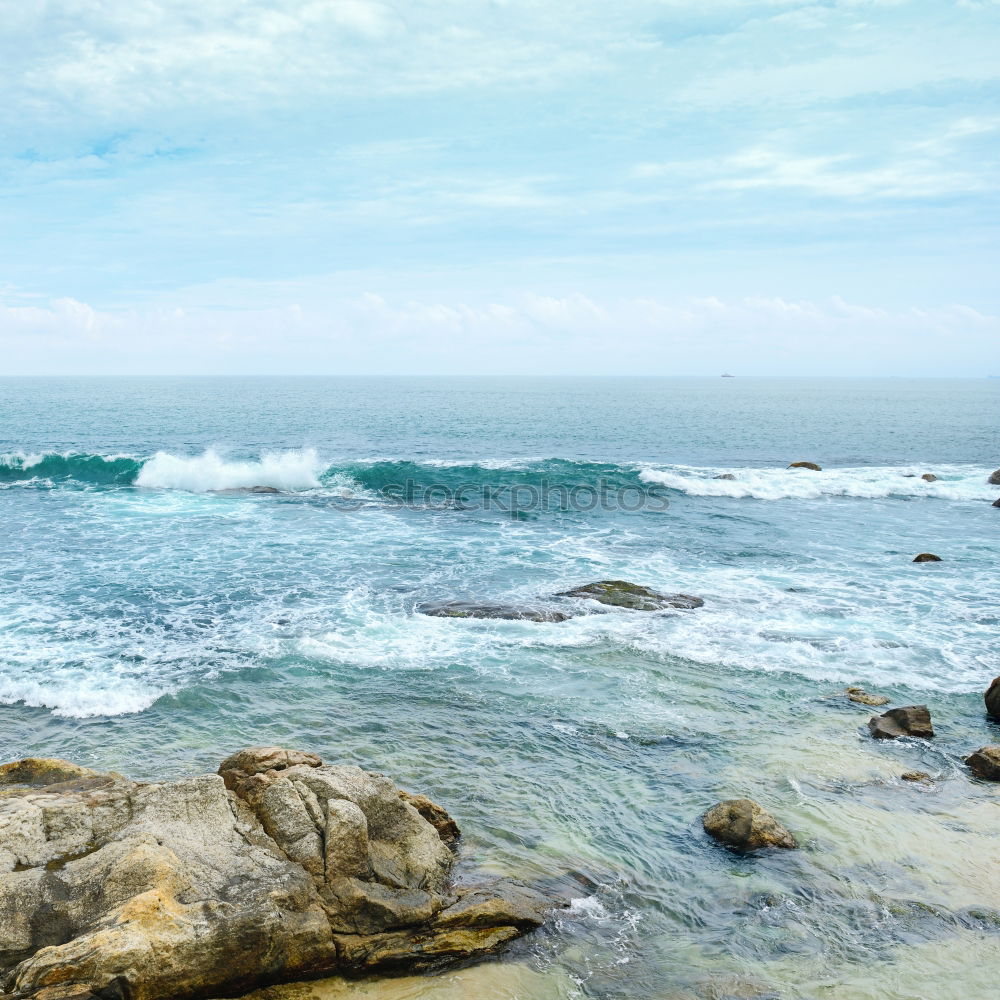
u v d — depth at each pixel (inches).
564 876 376.8
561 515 1259.8
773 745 514.0
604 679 615.8
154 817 336.2
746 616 767.7
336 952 307.6
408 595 815.1
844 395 7012.8
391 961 314.7
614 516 1256.2
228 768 394.0
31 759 398.9
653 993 309.1
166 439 2162.9
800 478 1610.5
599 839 408.8
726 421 3390.7
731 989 311.4
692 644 690.8
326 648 666.8
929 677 634.8
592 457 2065.7
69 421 2625.5
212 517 1179.9
